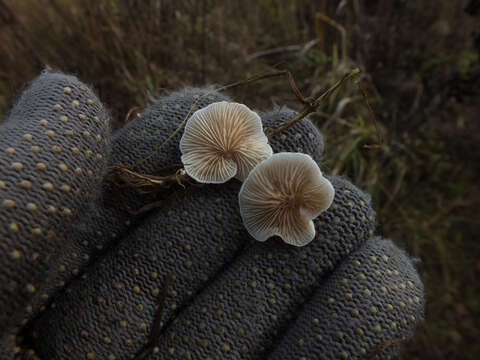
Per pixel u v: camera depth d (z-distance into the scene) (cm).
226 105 11
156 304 12
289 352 11
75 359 11
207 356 11
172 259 12
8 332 11
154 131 13
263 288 12
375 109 26
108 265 12
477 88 26
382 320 11
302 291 12
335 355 11
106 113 12
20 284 9
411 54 26
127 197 12
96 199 11
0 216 9
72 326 11
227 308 11
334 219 12
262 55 26
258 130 11
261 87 24
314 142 13
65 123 10
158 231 12
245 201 11
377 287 11
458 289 24
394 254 12
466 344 23
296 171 11
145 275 12
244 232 12
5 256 9
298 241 11
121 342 11
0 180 9
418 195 26
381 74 26
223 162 12
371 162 24
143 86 21
